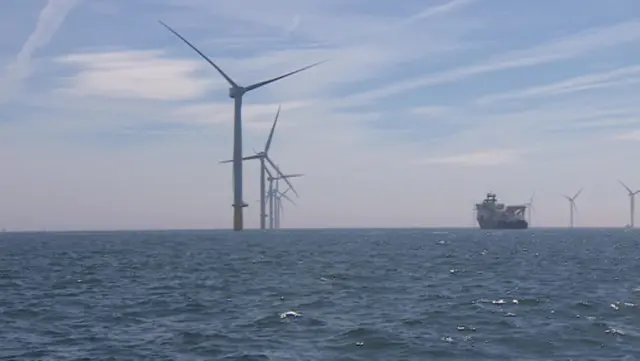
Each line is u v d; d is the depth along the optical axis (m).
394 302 46.66
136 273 74.94
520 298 48.19
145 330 35.69
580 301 46.09
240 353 29.38
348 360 28.03
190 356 28.86
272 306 44.81
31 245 177.75
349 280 64.12
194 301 47.81
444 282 62.19
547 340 31.91
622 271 75.94
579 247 148.62
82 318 40.28
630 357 28.20
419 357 28.53
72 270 80.94
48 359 28.42
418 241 194.62
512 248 142.50
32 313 42.53
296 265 86.88
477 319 38.38
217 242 188.12
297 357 28.55
